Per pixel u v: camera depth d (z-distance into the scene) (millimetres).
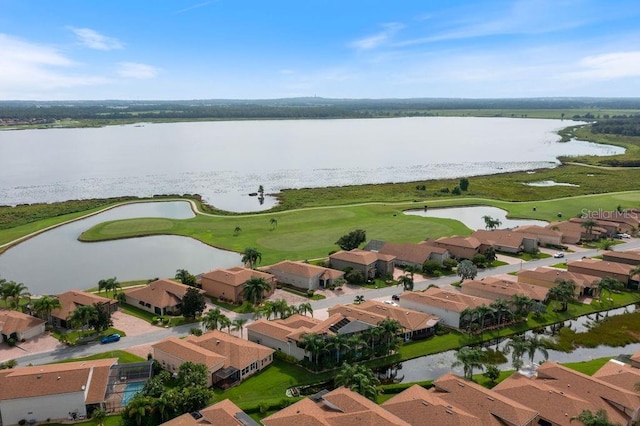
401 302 109125
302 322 94250
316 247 154750
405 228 177625
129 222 185375
